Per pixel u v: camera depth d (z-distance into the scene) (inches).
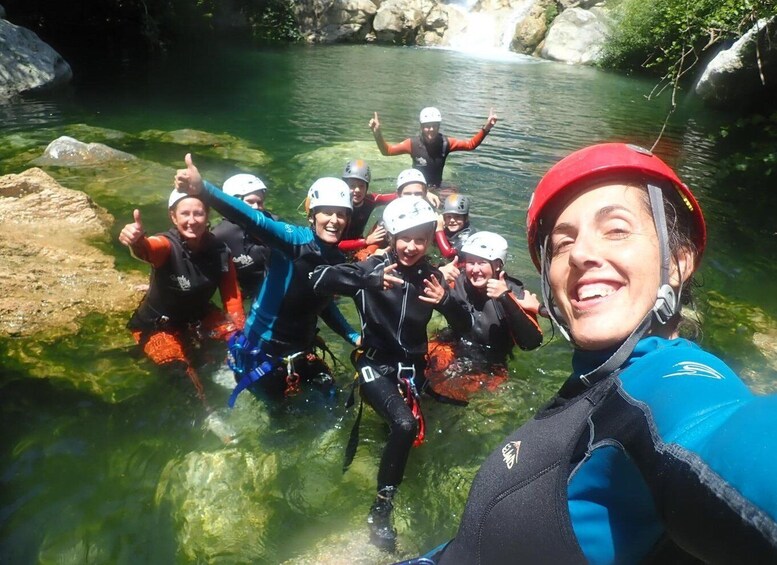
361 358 101.4
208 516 83.7
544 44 634.8
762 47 343.3
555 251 29.5
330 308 117.3
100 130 278.7
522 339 117.0
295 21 659.4
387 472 86.4
